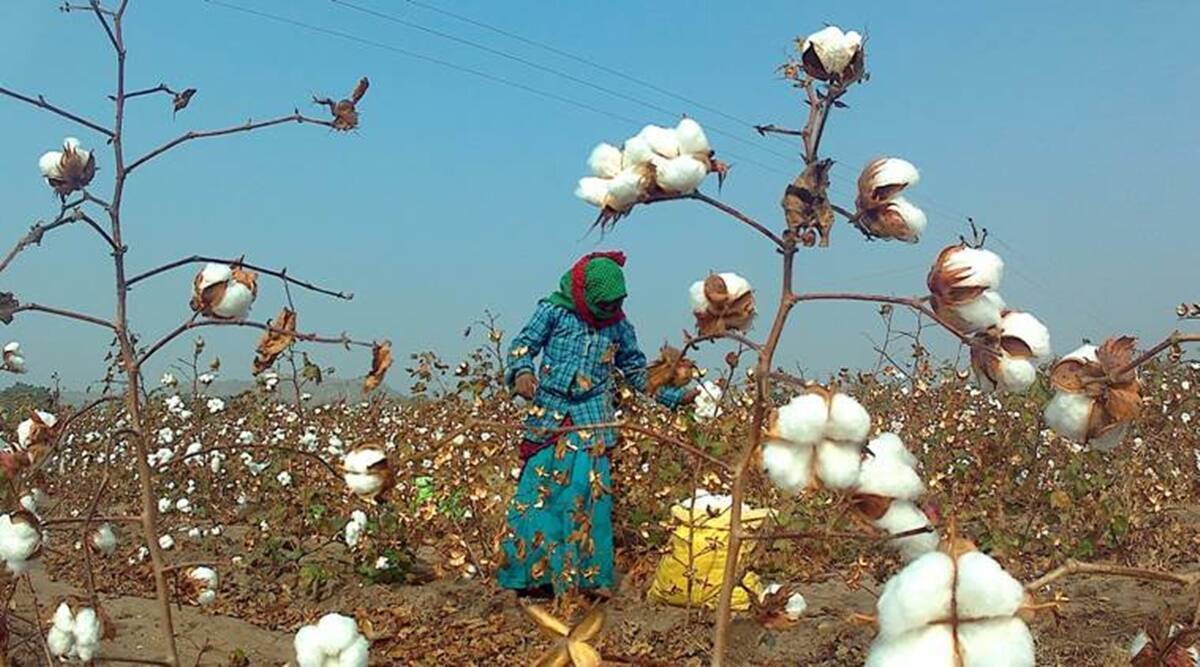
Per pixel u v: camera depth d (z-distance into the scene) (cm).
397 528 506
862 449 132
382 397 802
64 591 474
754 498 463
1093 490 621
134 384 204
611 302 462
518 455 529
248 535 561
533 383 462
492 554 489
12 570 204
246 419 773
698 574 436
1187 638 136
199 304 198
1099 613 441
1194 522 694
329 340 206
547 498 461
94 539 225
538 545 460
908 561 134
